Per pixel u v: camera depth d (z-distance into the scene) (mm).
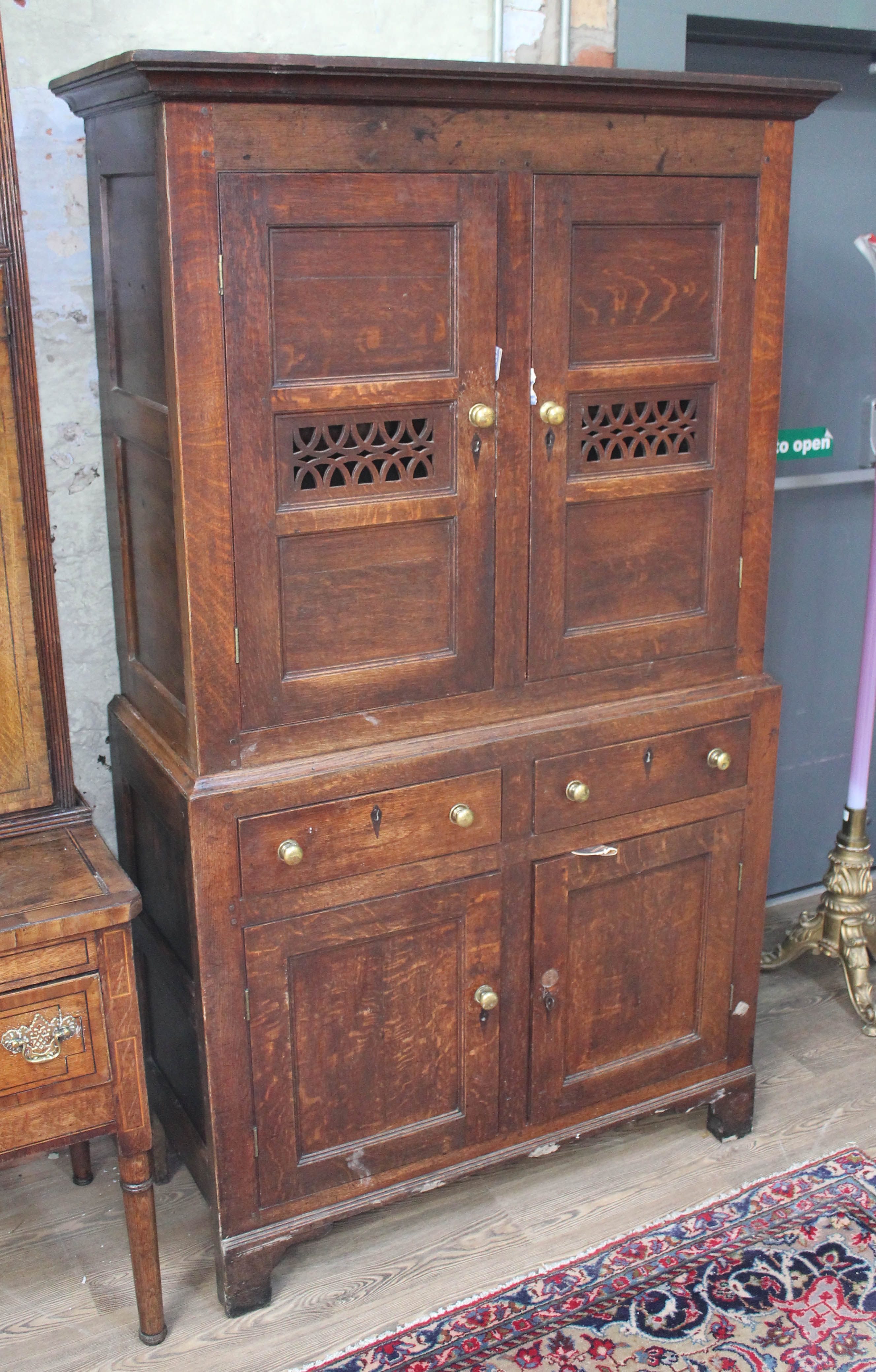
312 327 1623
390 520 1739
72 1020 1632
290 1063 1862
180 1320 1902
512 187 1689
